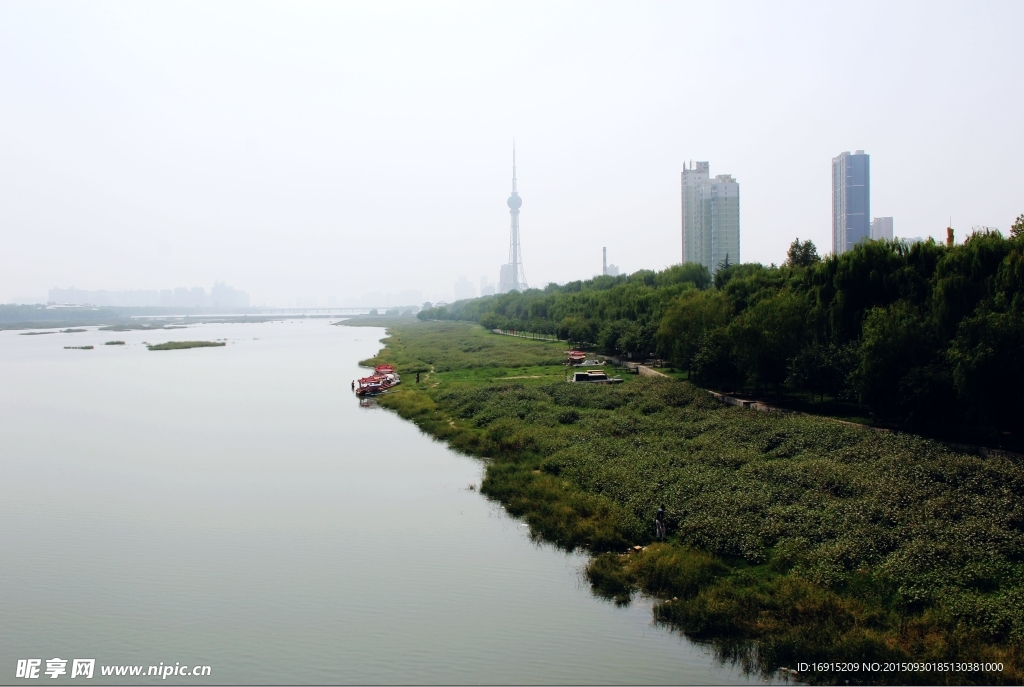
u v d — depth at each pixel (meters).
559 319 150.25
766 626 23.06
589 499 36.34
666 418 56.84
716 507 32.69
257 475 46.97
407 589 28.17
